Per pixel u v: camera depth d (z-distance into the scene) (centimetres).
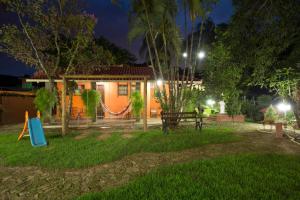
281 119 1650
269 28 1089
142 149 924
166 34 1566
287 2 1023
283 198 467
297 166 668
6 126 1797
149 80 1997
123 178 614
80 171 682
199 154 842
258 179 570
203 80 2178
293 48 1173
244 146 958
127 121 1772
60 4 1611
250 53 1206
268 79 1268
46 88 1848
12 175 657
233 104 1945
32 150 934
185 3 1458
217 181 555
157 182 554
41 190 549
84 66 1808
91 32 1670
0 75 3600
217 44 2022
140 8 1449
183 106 1570
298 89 1309
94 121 1783
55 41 1681
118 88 2155
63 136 1257
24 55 1611
